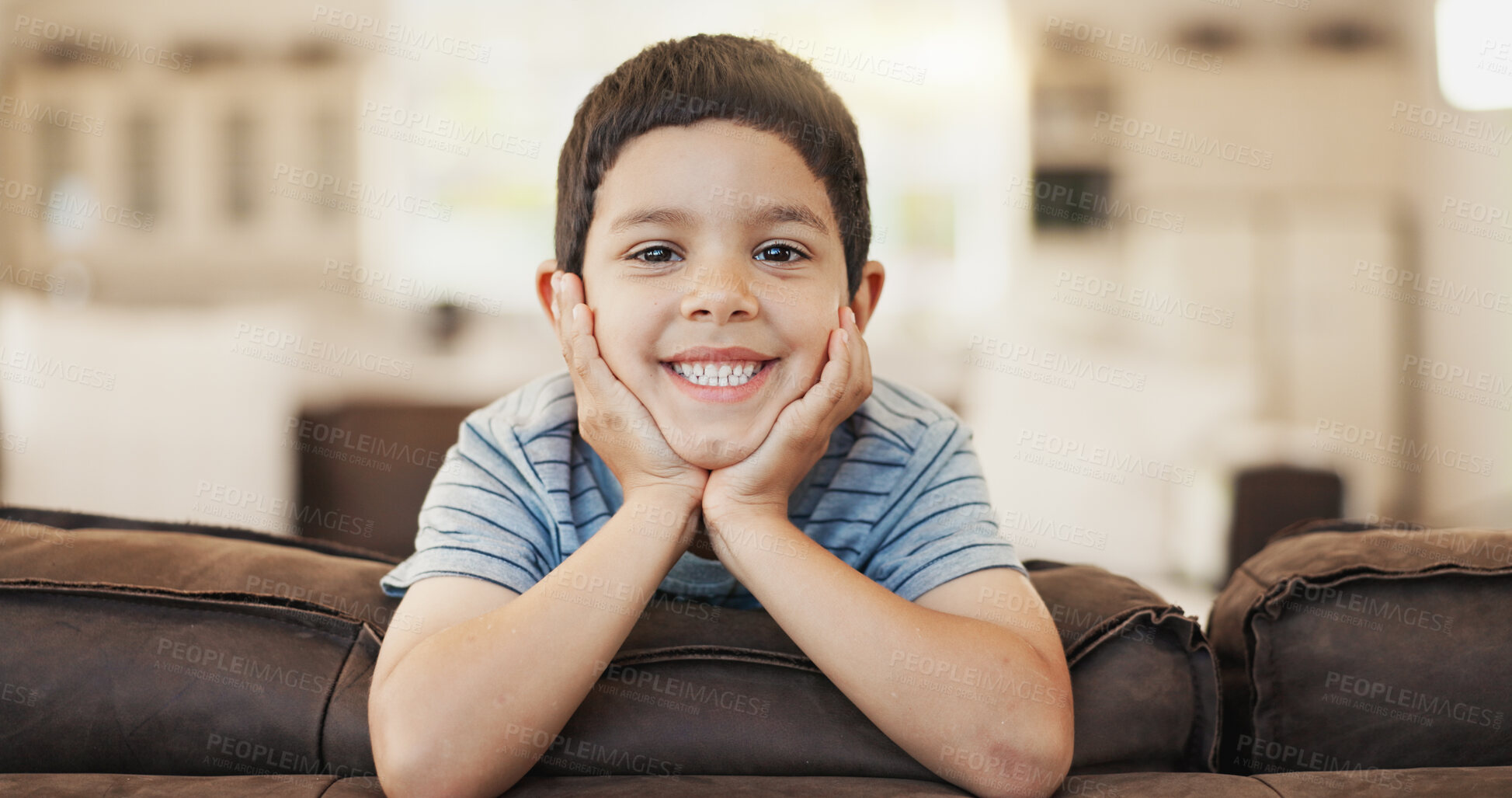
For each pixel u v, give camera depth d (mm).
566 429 852
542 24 5258
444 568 726
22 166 5156
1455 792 572
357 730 659
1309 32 5289
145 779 577
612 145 777
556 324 891
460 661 622
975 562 753
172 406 2963
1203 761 693
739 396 745
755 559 705
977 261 5332
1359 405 5234
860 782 596
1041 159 5316
